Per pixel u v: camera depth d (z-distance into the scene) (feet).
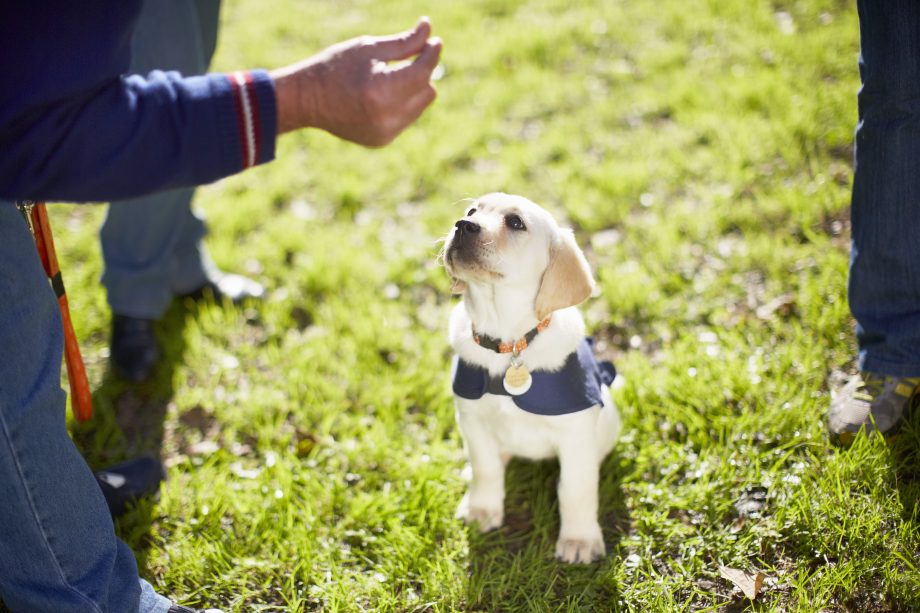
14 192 4.82
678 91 15.80
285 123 5.62
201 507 8.54
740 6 18.67
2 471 5.41
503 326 7.39
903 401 8.20
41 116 4.63
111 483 8.49
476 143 15.56
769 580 7.28
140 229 10.36
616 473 8.68
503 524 8.44
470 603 7.48
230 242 13.33
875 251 7.86
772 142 13.74
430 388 10.13
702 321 10.78
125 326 10.76
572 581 7.59
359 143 5.92
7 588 5.97
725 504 8.00
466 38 19.56
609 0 20.62
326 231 13.75
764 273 11.27
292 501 8.70
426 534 8.11
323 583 7.75
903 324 7.94
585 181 13.94
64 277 12.58
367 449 9.31
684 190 13.42
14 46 4.48
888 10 7.01
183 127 5.10
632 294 11.16
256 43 20.70
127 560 6.39
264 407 10.11
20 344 5.41
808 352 9.56
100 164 4.86
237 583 7.81
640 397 9.40
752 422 8.83
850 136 13.55
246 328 11.67
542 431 7.61
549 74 17.48
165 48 9.55
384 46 5.74
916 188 7.47
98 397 10.46
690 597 7.14
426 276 12.36
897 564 7.05
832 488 7.75
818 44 16.33
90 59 4.67
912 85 7.12
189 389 10.59
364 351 10.93
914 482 7.82
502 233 7.23
